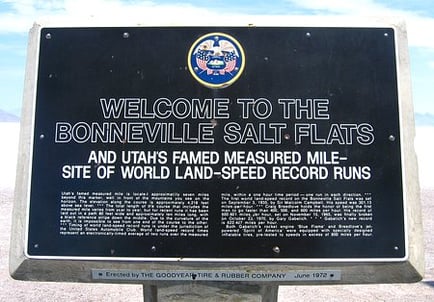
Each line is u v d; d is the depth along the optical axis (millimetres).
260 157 1608
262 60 1657
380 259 1574
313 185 1599
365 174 1604
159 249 1585
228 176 1604
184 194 1600
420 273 1585
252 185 1599
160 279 1592
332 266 1581
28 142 1638
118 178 1612
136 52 1669
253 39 1667
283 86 1646
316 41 1670
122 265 1589
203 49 1664
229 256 1576
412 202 1604
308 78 1650
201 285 1622
